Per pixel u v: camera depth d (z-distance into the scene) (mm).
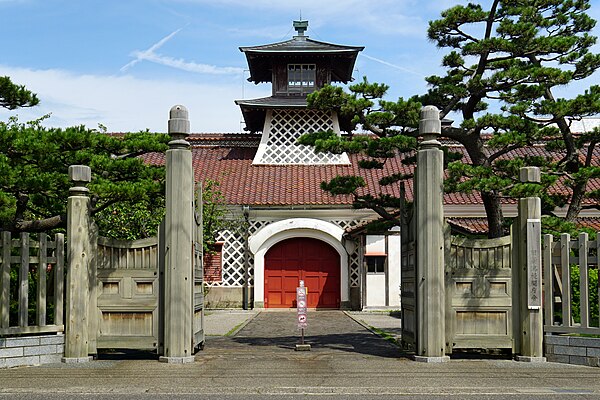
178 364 11117
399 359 11703
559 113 13406
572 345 11133
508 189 12109
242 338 15617
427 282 11352
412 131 14016
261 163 29438
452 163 13078
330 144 13391
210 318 22078
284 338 15648
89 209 11664
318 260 26938
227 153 30797
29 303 13156
